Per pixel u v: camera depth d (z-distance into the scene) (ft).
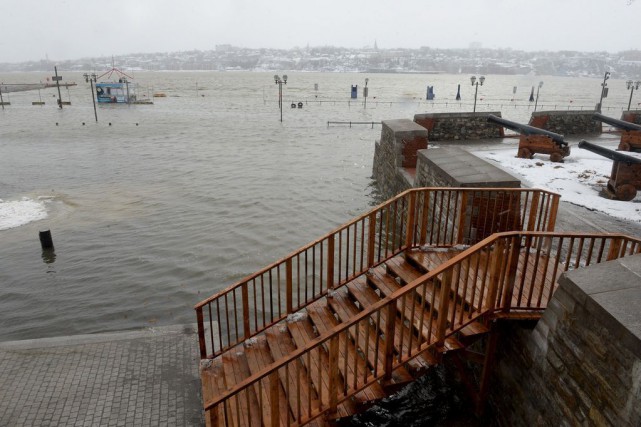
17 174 79.15
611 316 13.07
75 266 42.42
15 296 37.09
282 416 16.93
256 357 20.80
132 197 64.69
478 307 17.63
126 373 21.77
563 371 15.53
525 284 20.34
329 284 23.12
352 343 19.36
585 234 17.52
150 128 141.59
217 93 347.56
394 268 22.58
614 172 43.32
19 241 48.29
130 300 36.50
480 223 26.20
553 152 60.70
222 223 53.67
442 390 24.11
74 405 19.69
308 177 75.77
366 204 61.05
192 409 19.52
